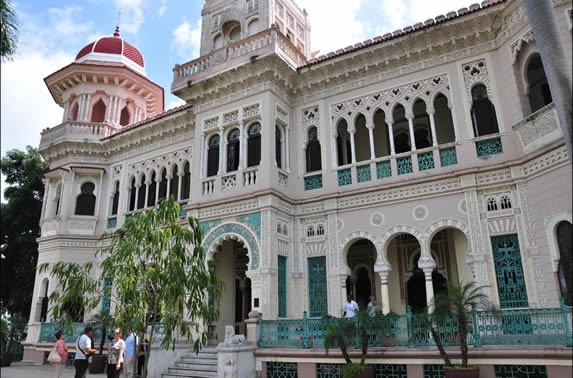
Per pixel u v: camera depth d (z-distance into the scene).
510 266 11.09
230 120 15.16
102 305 17.58
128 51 23.53
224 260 15.95
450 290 9.09
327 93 15.01
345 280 13.11
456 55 13.13
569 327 8.23
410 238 15.01
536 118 10.89
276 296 12.82
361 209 13.37
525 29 11.62
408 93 13.59
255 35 14.73
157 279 7.60
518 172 11.35
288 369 11.20
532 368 8.56
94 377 13.84
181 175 17.75
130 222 8.20
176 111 18.00
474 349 9.06
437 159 12.66
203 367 12.32
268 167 13.71
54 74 21.86
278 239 13.43
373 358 10.08
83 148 20.67
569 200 9.92
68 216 19.64
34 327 18.80
